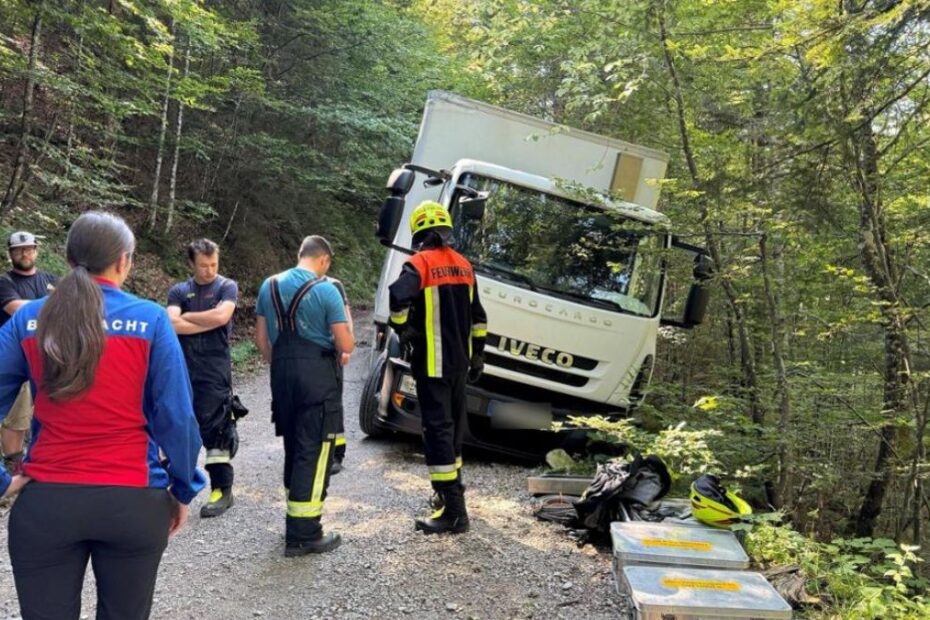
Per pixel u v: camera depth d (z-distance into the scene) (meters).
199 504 4.73
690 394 7.14
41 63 8.53
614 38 6.62
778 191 4.70
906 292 5.49
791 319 6.41
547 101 10.81
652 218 5.79
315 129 16.31
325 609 3.35
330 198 19.52
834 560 3.87
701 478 4.19
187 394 2.20
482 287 5.58
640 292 5.91
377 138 16.61
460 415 4.39
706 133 5.93
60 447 2.04
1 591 3.39
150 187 13.55
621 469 4.49
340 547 4.04
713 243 5.84
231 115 15.31
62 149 10.11
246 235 15.71
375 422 6.34
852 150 4.37
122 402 2.08
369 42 15.88
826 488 5.55
